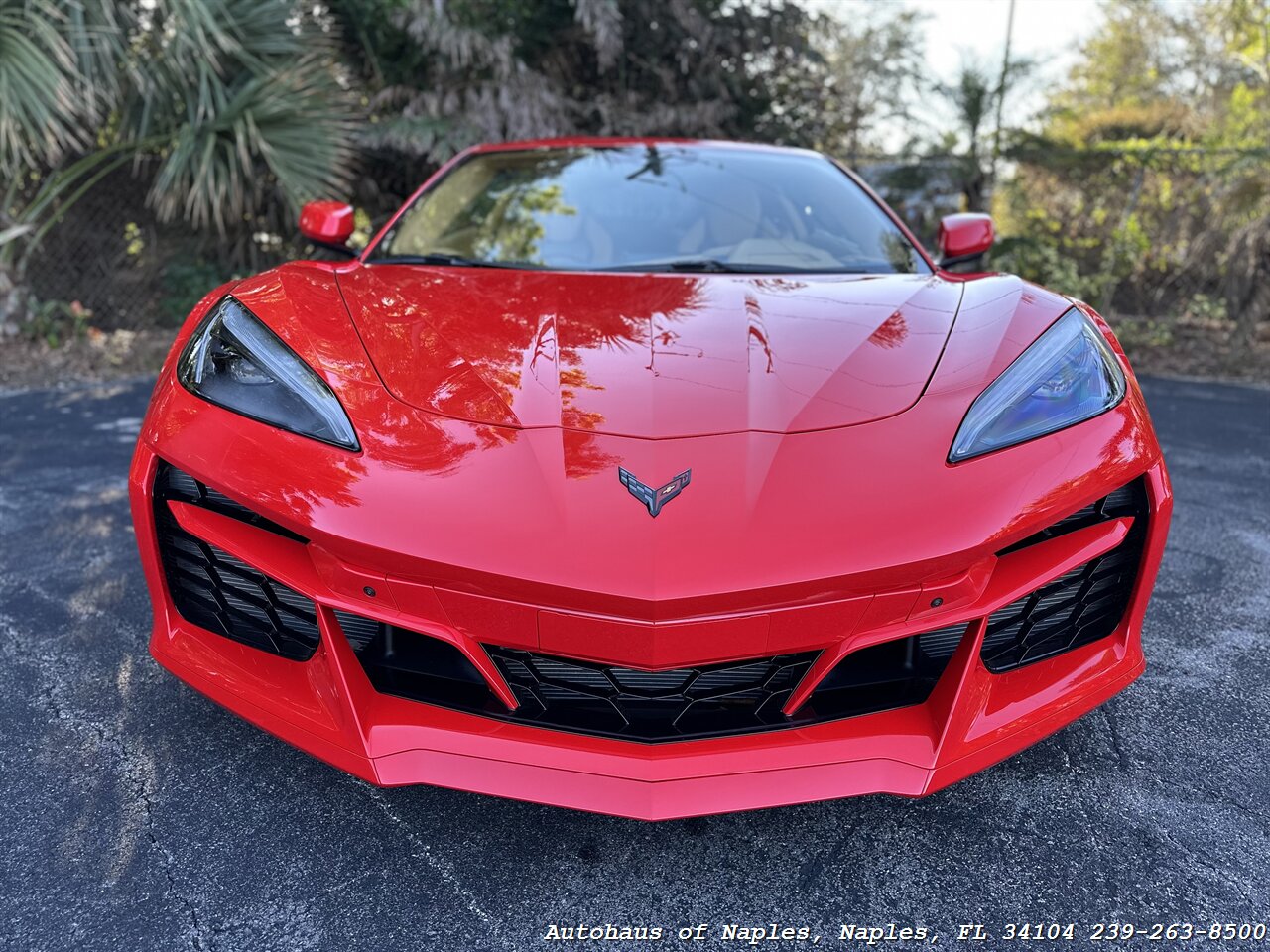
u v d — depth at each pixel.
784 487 1.22
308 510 1.22
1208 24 11.49
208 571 1.40
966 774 1.27
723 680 1.26
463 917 1.19
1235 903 1.23
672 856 1.32
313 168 5.66
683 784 1.21
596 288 1.75
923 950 1.15
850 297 1.74
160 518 1.42
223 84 5.76
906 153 7.21
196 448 1.34
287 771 1.50
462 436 1.27
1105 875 1.28
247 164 5.38
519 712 1.29
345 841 1.34
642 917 1.20
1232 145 6.94
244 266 6.74
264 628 1.37
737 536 1.17
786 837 1.37
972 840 1.36
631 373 1.39
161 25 5.39
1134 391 1.52
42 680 1.76
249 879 1.25
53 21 5.07
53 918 1.17
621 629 1.16
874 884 1.27
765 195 2.34
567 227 2.20
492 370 1.39
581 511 1.18
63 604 2.10
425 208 2.37
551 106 6.53
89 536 2.54
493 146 2.65
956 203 7.18
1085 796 1.46
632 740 1.24
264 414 1.34
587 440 1.26
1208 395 5.16
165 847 1.31
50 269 6.22
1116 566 1.43
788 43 7.52
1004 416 1.36
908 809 1.43
